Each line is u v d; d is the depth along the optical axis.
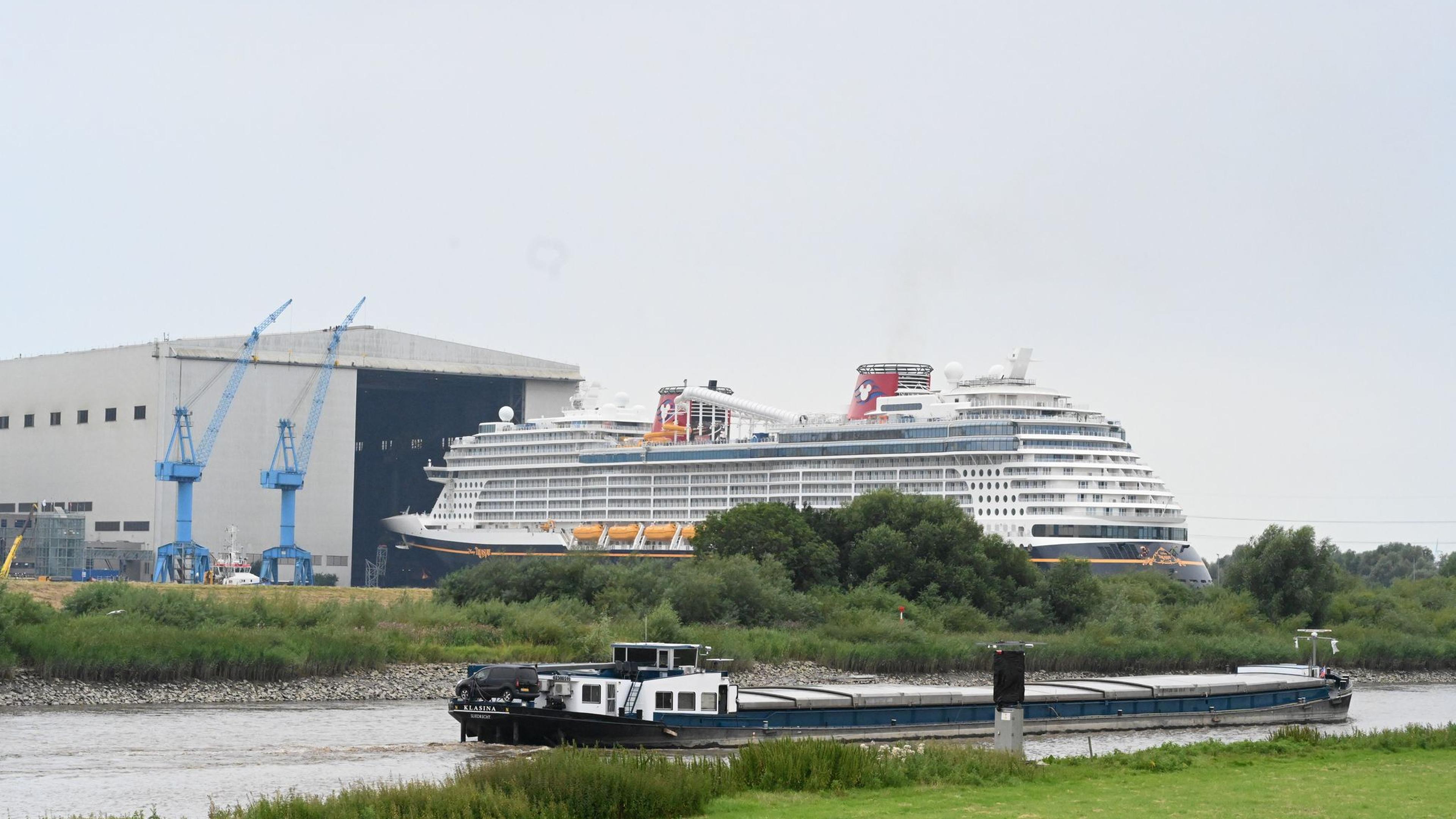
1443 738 165.12
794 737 176.50
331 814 110.50
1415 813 111.88
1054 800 119.44
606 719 182.38
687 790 117.88
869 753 133.88
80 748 177.38
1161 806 115.19
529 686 185.88
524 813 111.69
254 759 170.12
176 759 169.25
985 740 198.75
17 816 133.25
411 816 109.75
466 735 186.50
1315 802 117.88
